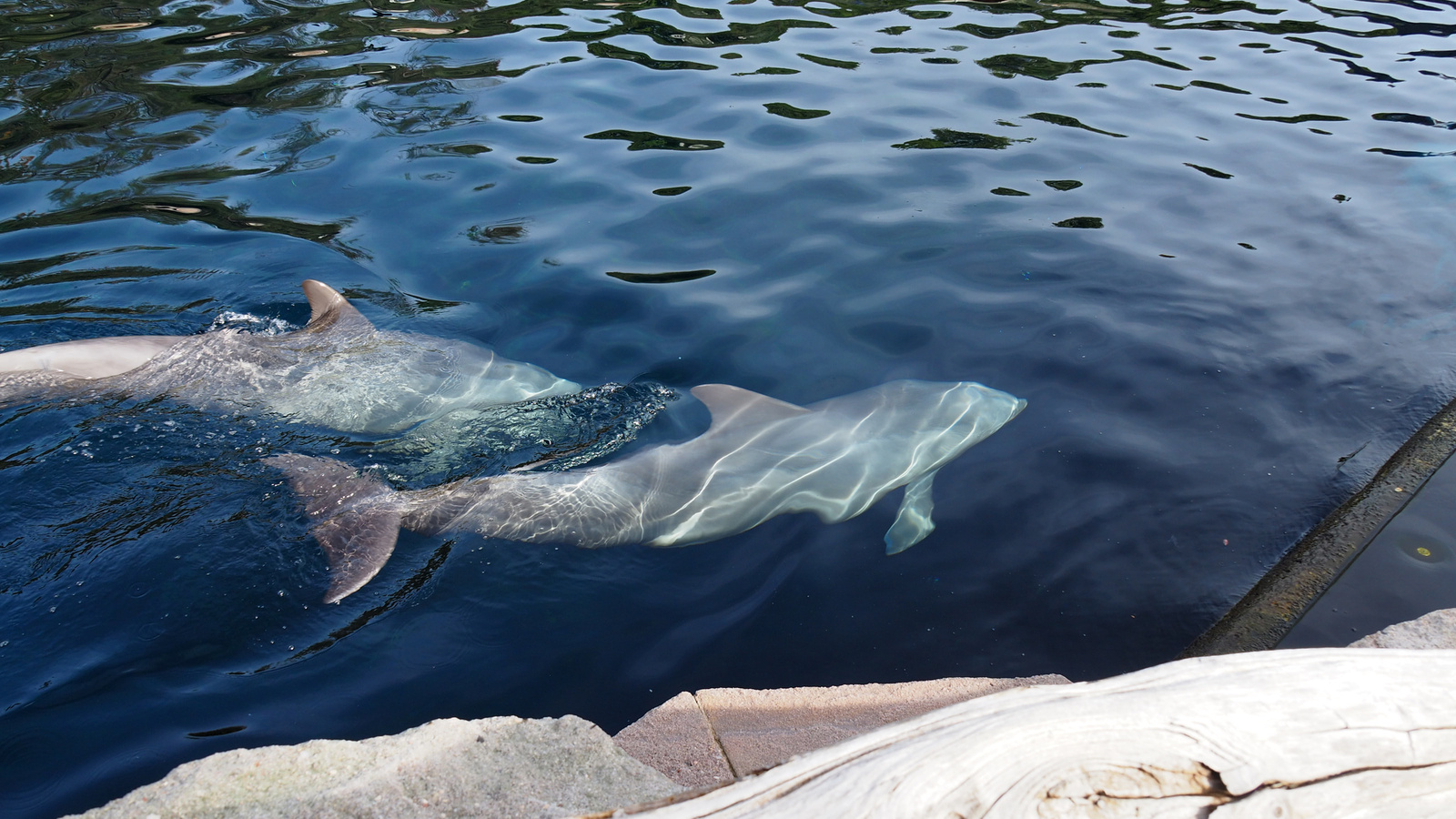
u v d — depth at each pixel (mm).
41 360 5637
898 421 5531
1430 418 5414
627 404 5812
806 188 8211
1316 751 2135
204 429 5488
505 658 4105
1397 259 7055
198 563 4453
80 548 4492
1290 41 11906
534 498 5082
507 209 7957
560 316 6625
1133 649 4113
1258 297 6637
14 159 8750
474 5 13398
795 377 6008
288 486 5078
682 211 7871
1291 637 4098
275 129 9398
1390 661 2299
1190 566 4508
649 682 4004
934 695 3785
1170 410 5570
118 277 7012
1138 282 6820
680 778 3314
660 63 11141
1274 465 5109
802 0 13633
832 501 5055
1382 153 8812
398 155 8906
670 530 4910
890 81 10570
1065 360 6023
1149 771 2105
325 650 4082
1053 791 2082
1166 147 8992
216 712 3740
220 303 6770
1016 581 4488
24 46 11594
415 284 6984
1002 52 11523
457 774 2975
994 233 7488
